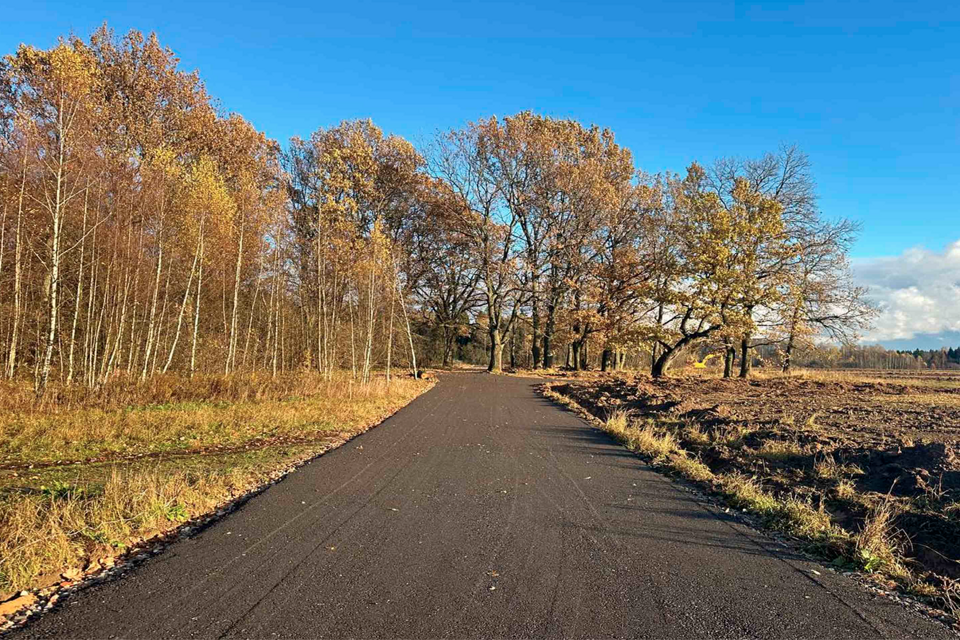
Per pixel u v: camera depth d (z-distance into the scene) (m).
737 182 31.12
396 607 3.77
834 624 3.70
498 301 40.50
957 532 5.17
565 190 37.97
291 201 38.22
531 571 4.51
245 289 31.58
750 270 29.69
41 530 4.60
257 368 30.19
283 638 3.31
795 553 5.16
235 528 5.52
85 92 17.70
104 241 20.30
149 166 21.91
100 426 12.10
